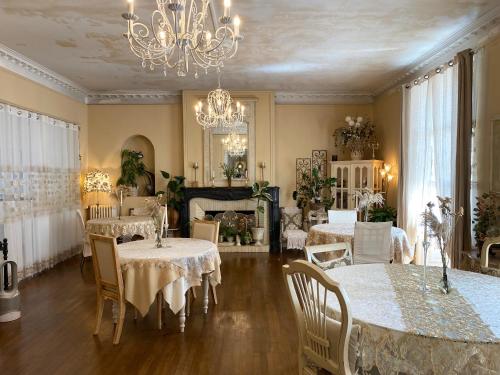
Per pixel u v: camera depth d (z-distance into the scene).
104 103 7.59
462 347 1.55
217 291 4.72
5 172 4.97
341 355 1.70
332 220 5.61
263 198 7.18
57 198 6.30
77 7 3.68
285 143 7.72
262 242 7.33
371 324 1.72
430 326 1.69
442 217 2.21
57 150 6.33
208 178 7.43
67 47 4.83
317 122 7.70
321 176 7.66
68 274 5.61
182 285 3.40
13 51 4.93
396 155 6.57
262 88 7.25
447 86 4.71
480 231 3.66
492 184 3.91
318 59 5.39
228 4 2.49
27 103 5.53
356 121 7.51
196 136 7.40
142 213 7.11
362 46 4.82
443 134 4.74
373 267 2.74
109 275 3.33
